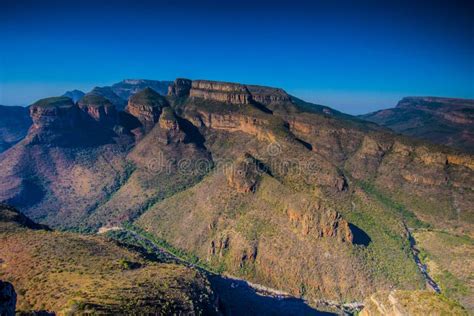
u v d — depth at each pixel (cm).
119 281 10150
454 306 8331
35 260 10969
